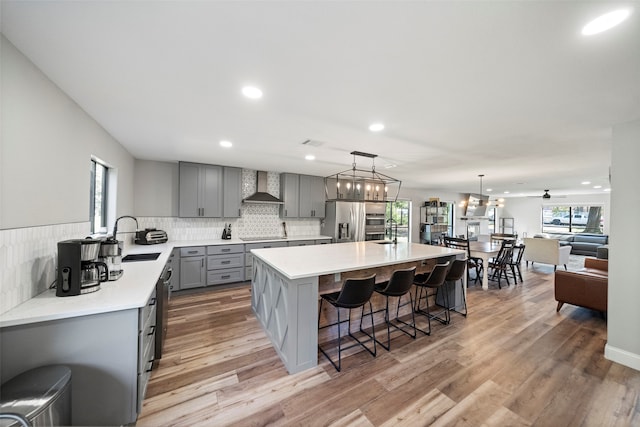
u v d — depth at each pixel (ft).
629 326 7.32
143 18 3.71
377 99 6.31
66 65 4.95
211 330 9.33
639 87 5.45
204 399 5.89
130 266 8.20
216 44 4.30
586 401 5.92
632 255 7.25
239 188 15.74
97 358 4.84
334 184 19.36
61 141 5.93
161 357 7.29
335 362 7.45
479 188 26.05
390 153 11.59
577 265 22.90
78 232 6.81
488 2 3.31
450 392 6.20
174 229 14.69
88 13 3.62
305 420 5.33
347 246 12.71
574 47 4.18
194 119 7.73
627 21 3.54
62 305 4.84
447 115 7.18
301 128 8.45
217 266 14.16
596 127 7.89
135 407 5.10
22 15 3.64
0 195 4.19
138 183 13.57
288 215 17.38
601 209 30.66
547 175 17.31
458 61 4.68
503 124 7.79
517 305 12.40
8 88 4.27
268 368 7.11
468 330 9.61
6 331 4.33
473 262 17.03
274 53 4.54
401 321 10.39
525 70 4.92
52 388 3.97
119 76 5.36
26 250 4.89
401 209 26.48
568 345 8.48
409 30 3.88
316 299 7.36
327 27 3.84
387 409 5.65
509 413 5.56
